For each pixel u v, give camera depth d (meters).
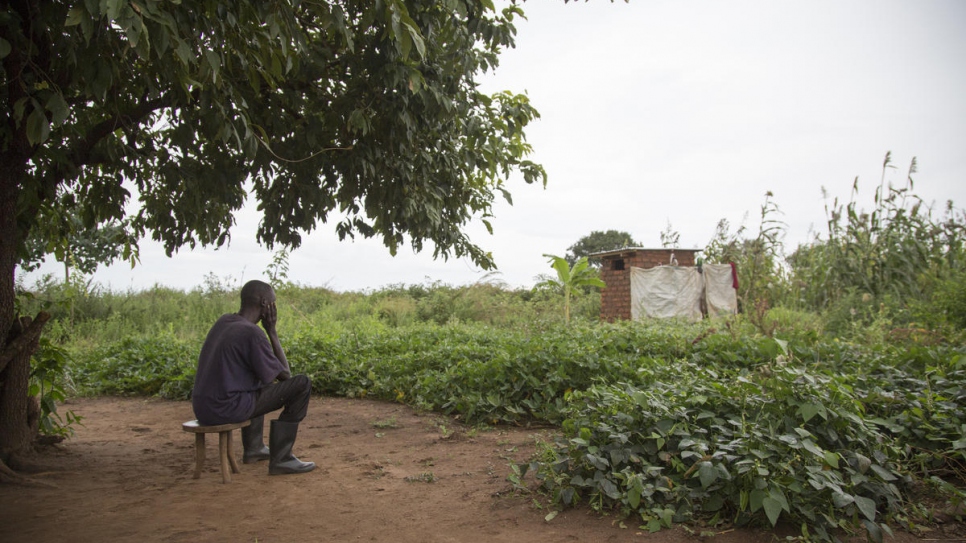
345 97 5.36
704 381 5.14
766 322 9.66
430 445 5.70
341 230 6.32
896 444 4.07
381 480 4.63
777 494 3.19
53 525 3.72
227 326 4.66
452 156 6.12
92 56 3.36
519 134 6.81
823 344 7.14
